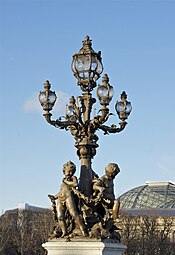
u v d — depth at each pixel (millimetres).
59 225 16375
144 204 151875
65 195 16375
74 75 17953
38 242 84562
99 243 15648
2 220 91750
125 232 87812
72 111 18438
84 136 17500
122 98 18156
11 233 87312
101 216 16672
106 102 17438
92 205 16500
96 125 17516
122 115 18016
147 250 91312
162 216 102000
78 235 16109
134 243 89812
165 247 94000
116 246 16094
